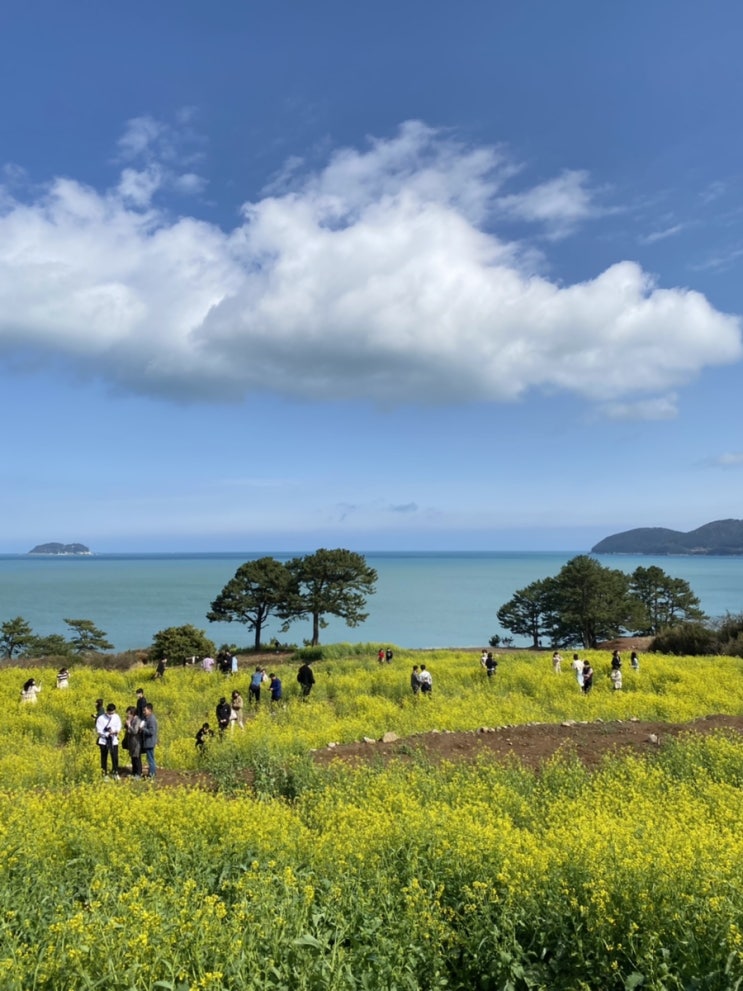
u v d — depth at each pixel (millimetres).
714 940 5086
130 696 24516
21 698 22641
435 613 113688
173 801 9344
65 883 6734
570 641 63312
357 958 5273
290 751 13992
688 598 66375
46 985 4547
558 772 12008
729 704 20719
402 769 12320
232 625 97625
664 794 10742
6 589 184375
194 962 4773
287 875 6098
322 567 59031
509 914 5762
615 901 5695
